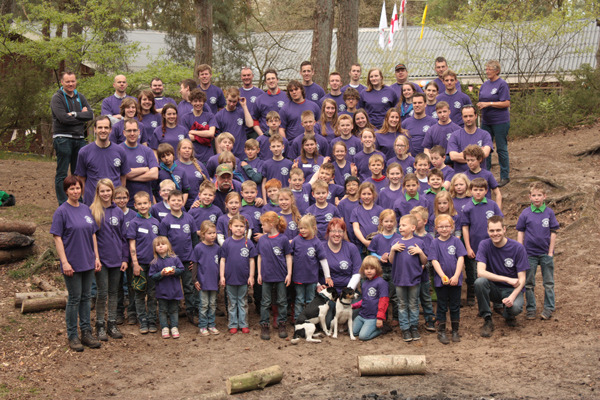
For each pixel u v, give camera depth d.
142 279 6.51
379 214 7.20
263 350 6.04
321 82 13.89
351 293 6.29
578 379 4.75
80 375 5.31
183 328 6.82
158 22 20.88
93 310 7.07
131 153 7.41
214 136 8.64
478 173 7.67
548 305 6.55
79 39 17.17
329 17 13.77
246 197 7.32
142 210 6.68
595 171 10.70
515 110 16.19
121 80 8.74
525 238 6.77
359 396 4.67
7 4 16.94
